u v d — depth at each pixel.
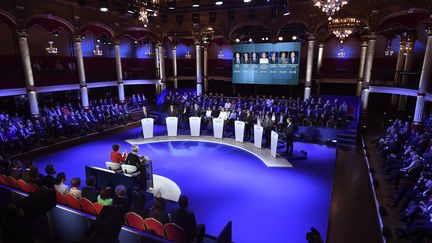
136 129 18.61
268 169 11.40
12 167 8.22
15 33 18.05
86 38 23.03
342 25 18.20
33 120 16.03
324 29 20.72
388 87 16.31
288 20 18.33
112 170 8.42
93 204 5.54
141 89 28.30
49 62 20.77
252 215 7.89
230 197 8.97
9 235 2.90
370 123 19.61
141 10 14.86
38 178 7.12
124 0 14.16
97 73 20.69
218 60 29.50
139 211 5.96
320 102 17.92
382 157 11.84
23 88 15.77
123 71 23.62
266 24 19.02
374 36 15.90
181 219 5.33
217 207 8.34
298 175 10.79
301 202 8.65
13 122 14.88
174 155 13.19
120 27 20.62
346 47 24.77
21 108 19.25
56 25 16.88
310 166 11.77
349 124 16.11
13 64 18.11
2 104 18.45
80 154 13.51
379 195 8.93
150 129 16.05
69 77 18.61
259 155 13.01
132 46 26.84
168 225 4.91
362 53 21.72
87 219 5.57
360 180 10.32
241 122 14.89
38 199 3.11
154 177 10.48
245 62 21.97
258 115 16.22
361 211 8.13
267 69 21.34
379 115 22.53
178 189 9.48
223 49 29.00
